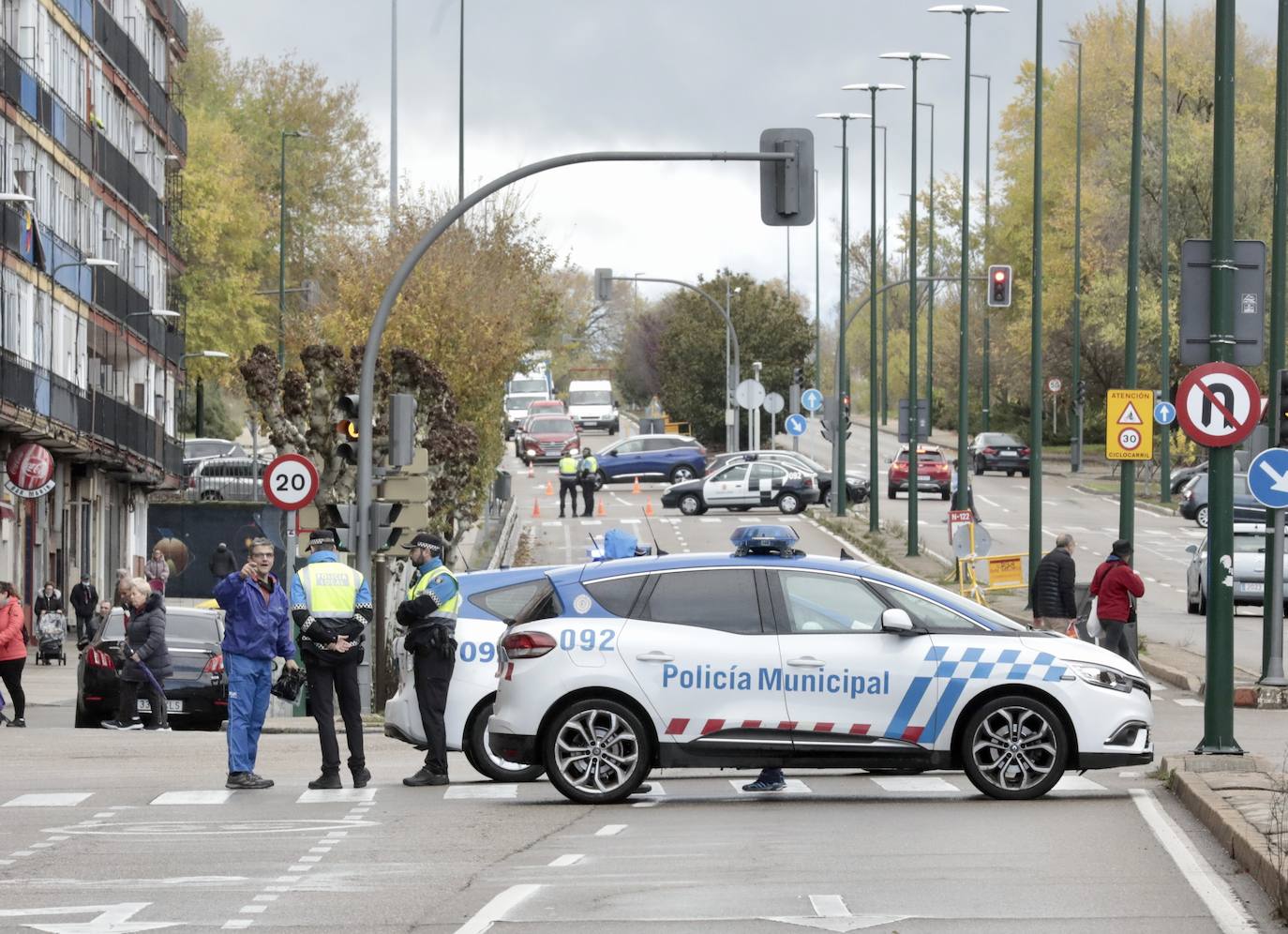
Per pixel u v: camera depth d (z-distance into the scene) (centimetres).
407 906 2794
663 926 2592
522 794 4403
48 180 13412
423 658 4619
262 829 3744
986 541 11462
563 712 4144
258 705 4547
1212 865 3106
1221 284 4466
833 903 2756
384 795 4391
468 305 15300
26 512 13025
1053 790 4325
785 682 4128
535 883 2984
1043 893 2845
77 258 14175
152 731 6675
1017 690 4134
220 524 16950
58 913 2744
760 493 18150
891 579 4206
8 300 12012
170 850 3438
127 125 16575
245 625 4528
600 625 4172
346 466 8925
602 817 3919
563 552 15062
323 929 2611
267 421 8806
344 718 4559
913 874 3044
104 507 15625
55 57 13700
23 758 5447
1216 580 4412
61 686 9669
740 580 4188
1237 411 4412
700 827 3716
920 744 4131
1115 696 4138
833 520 17075
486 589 4831
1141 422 9238
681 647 4144
